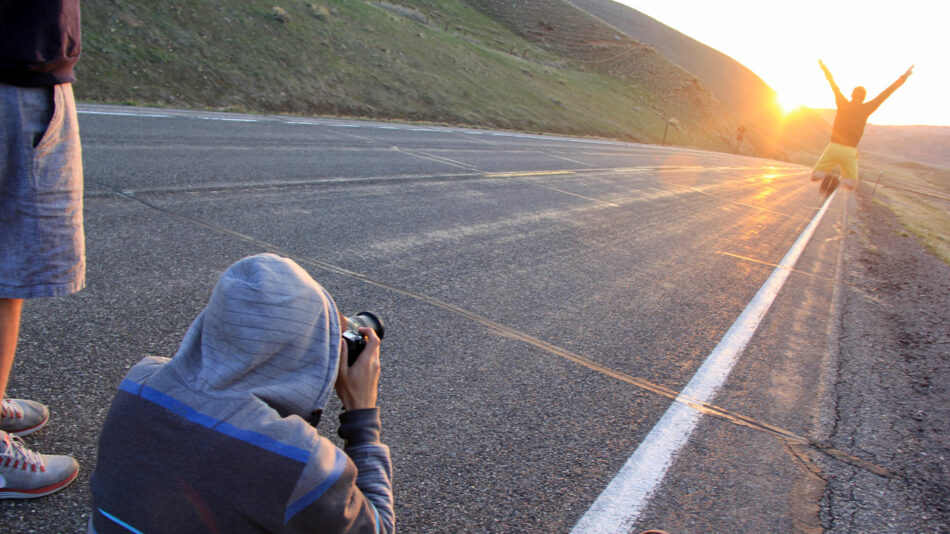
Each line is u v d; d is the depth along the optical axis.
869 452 2.99
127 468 1.08
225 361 1.08
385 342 3.42
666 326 4.48
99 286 3.50
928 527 2.43
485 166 12.08
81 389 2.52
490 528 2.11
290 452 1.04
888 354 4.55
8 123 1.65
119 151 7.13
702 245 8.00
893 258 9.62
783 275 6.88
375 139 13.12
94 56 13.48
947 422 3.42
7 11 1.57
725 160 43.31
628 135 42.97
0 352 1.80
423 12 56.09
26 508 1.89
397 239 5.58
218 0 19.81
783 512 2.42
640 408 3.15
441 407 2.86
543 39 71.94
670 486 2.50
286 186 6.88
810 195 22.50
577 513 2.25
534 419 2.89
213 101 14.69
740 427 3.09
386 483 1.31
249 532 1.06
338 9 28.42
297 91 17.97
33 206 1.75
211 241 4.57
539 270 5.41
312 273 4.28
